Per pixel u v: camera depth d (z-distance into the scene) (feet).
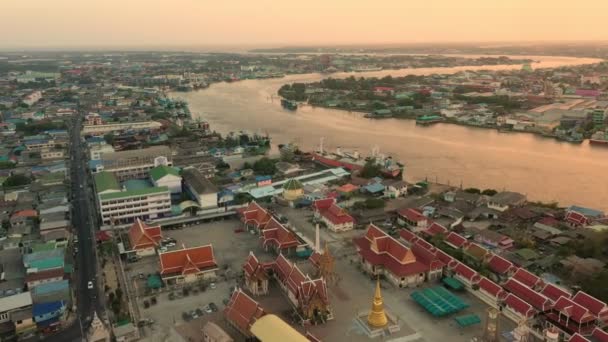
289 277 395.96
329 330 350.43
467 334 344.90
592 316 336.70
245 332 334.44
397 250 429.79
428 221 542.98
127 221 557.33
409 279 416.87
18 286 404.98
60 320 360.48
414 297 385.91
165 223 549.54
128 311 373.81
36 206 603.26
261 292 403.75
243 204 613.11
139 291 407.03
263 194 642.63
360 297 397.80
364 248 459.73
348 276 435.53
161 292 405.39
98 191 554.05
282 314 371.97
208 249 436.35
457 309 368.68
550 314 353.51
